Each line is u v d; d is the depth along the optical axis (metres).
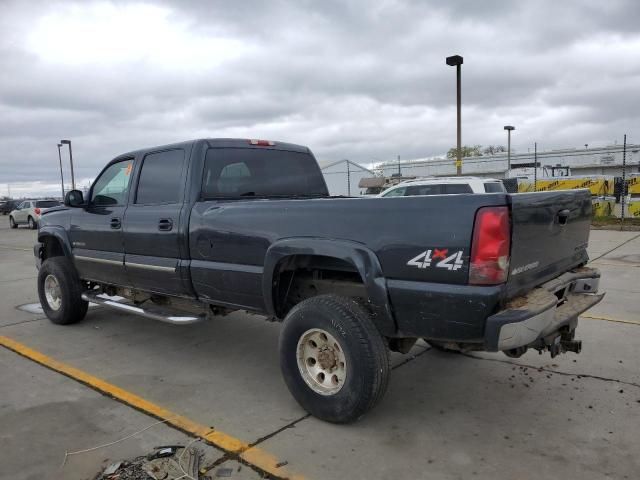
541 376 4.32
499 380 4.27
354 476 2.91
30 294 8.33
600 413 3.62
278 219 3.71
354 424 3.53
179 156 4.60
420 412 3.71
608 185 23.62
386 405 3.84
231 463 3.06
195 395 4.08
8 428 3.53
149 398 4.03
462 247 2.90
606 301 6.91
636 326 5.70
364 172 35.47
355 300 3.69
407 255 3.09
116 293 5.72
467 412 3.70
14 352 5.21
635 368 4.45
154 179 4.82
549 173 39.44
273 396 4.05
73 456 3.15
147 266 4.79
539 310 2.92
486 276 2.85
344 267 3.60
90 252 5.57
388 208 3.19
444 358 4.82
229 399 4.00
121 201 5.20
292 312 3.59
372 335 3.27
